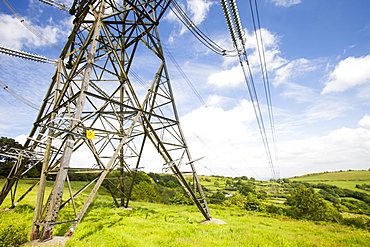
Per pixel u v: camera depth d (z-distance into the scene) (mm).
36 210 8961
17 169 14445
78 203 20312
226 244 9656
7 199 19344
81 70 11453
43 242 7590
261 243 10289
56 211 8172
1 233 7844
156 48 15281
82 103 9406
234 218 20406
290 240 11938
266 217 26094
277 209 43531
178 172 13555
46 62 14258
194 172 15172
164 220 15094
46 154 10312
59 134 10680
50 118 12281
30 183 34344
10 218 11945
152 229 11953
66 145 8883
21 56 14305
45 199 20469
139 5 13633
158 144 14336
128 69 14867
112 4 11930
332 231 17953
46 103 13727
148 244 8875
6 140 38812
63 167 8586
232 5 9609
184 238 10344
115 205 20734
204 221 14594
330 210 48062
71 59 15633
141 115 13375
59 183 8352
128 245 8508
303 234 14914
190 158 15055
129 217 15328
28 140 13797
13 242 7555
